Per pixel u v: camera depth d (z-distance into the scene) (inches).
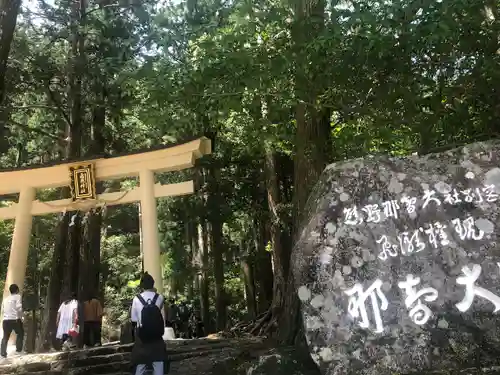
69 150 592.1
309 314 169.5
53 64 582.9
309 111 296.7
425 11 224.8
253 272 858.1
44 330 543.2
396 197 174.2
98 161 490.3
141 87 336.8
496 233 162.4
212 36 288.4
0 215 508.4
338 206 177.9
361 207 175.9
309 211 187.5
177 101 284.4
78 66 569.3
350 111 275.3
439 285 162.4
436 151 189.0
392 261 168.2
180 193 479.2
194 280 1029.2
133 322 216.5
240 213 831.1
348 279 169.6
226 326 772.0
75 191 492.1
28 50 570.6
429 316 160.6
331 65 247.8
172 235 877.8
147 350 209.0
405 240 169.0
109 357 338.3
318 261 173.3
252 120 335.6
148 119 295.1
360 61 243.3
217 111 291.1
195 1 339.6
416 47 235.9
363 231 173.2
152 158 484.4
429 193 171.8
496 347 153.0
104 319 896.3
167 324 465.7
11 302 383.2
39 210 503.8
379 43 224.5
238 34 267.0
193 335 649.0
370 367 159.9
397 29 232.7
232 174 754.8
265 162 602.5
